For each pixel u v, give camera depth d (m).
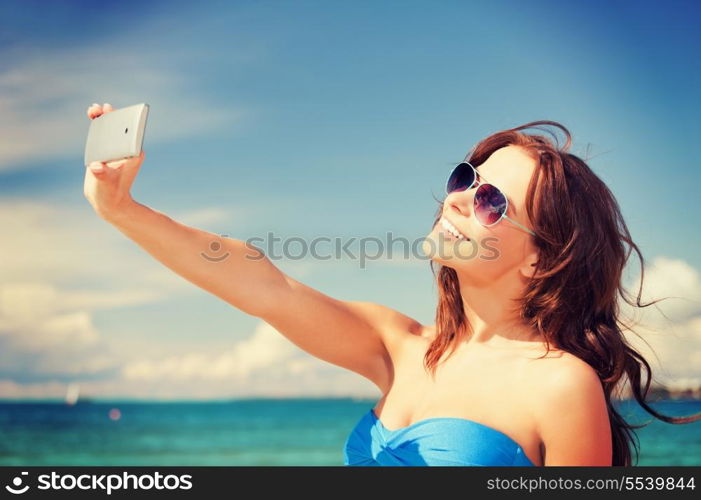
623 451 3.37
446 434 2.90
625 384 3.40
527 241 3.13
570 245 3.10
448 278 3.33
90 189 2.96
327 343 3.38
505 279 3.15
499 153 3.31
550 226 3.11
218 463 43.25
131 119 2.86
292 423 47.66
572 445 2.82
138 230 3.07
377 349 3.47
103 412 49.28
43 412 49.19
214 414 48.75
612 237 3.24
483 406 2.95
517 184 3.15
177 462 42.66
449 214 3.20
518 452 2.84
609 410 3.24
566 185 3.15
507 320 3.19
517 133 3.42
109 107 3.09
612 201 3.31
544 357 2.99
